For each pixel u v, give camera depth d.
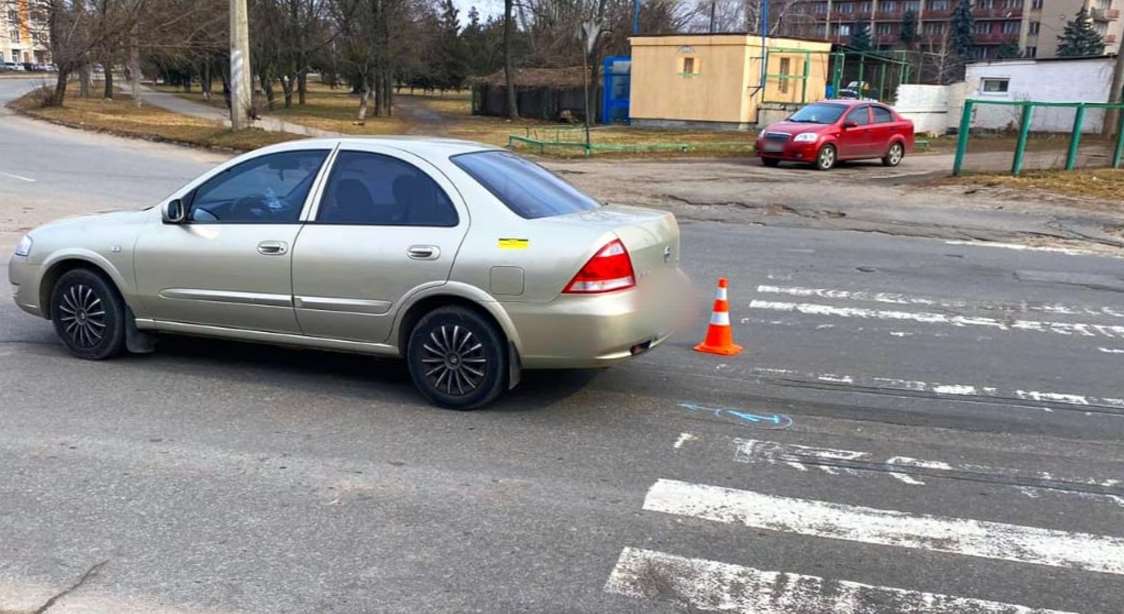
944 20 94.69
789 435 5.30
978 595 3.59
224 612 3.35
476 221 5.37
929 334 7.77
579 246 5.17
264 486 4.44
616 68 43.38
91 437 5.02
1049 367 6.83
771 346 7.28
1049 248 12.46
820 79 38.28
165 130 28.80
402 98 83.88
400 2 48.94
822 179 19.67
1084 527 4.20
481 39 81.44
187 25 44.78
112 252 6.17
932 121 38.56
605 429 5.33
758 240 12.74
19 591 3.47
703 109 36.19
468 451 4.95
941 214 15.09
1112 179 18.16
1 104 43.56
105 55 41.81
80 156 22.03
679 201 16.50
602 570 3.72
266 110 54.19
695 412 5.66
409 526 4.05
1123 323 8.28
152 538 3.90
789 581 3.67
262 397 5.76
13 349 6.70
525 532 4.02
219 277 5.89
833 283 9.90
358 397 5.79
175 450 4.87
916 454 5.05
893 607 3.48
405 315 5.51
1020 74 38.06
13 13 44.06
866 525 4.17
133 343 6.39
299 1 50.91
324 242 5.61
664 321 5.71
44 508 4.16
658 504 4.34
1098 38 79.06
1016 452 5.11
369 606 3.41
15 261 6.53
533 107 53.97
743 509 4.31
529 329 5.26
